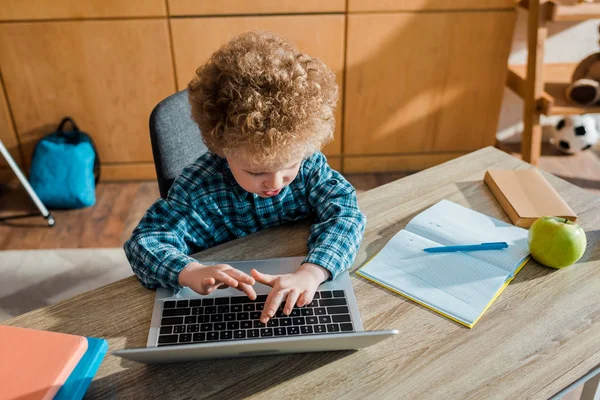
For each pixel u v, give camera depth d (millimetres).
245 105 818
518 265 1008
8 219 2467
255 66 843
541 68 2342
